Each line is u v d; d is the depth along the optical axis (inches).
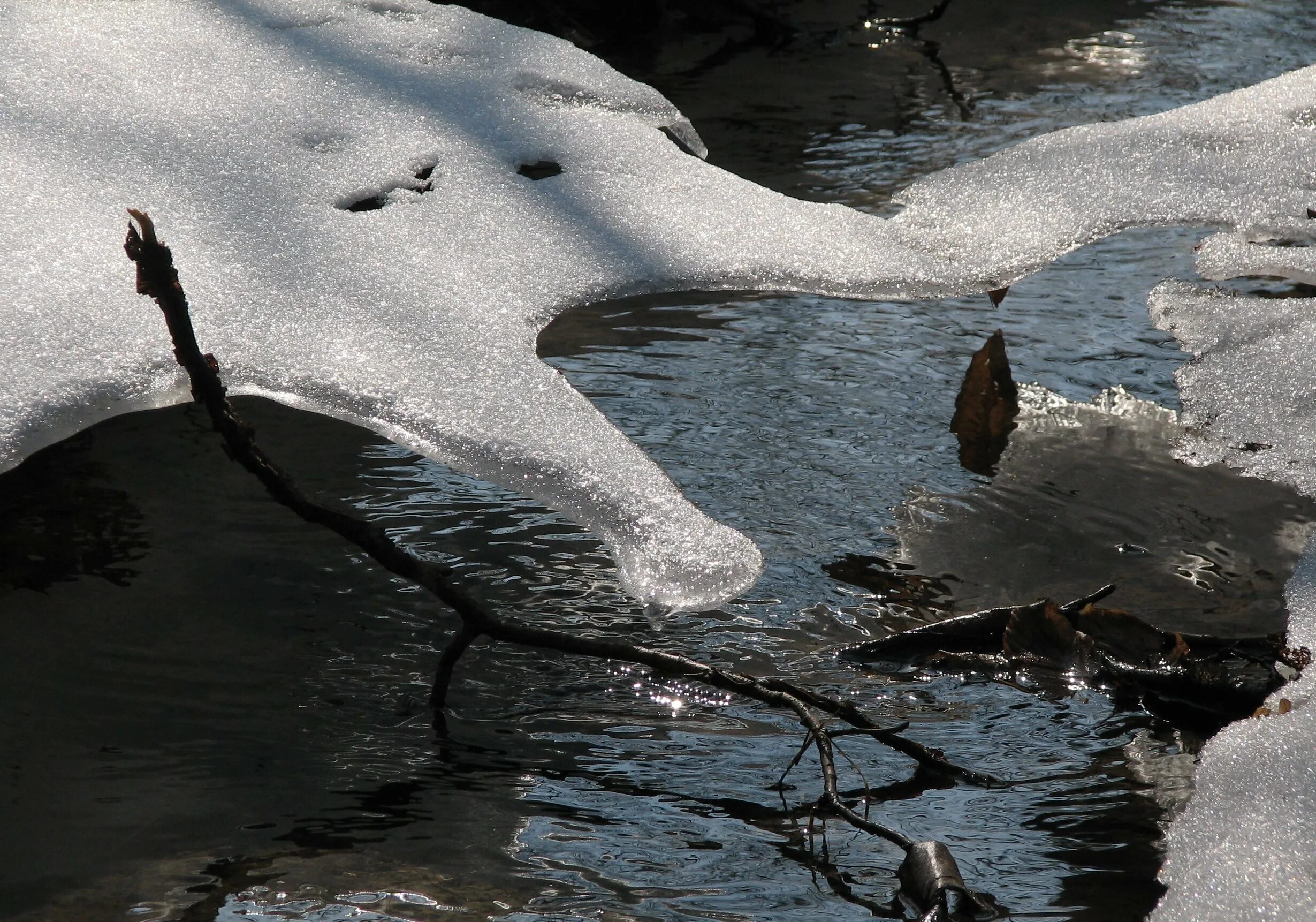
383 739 231.9
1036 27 819.4
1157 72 720.3
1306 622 257.9
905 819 212.7
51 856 198.5
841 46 774.5
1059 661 255.9
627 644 246.5
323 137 362.6
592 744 233.0
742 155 564.7
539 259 331.6
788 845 206.7
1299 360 352.2
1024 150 407.8
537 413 282.4
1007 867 199.9
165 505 303.6
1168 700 246.2
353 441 337.1
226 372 273.7
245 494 310.5
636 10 810.2
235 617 265.4
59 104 349.7
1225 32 808.9
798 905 192.5
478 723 237.9
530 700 245.8
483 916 187.9
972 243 367.6
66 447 327.9
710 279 337.7
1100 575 285.6
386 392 277.7
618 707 244.8
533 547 294.0
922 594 278.7
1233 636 261.7
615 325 409.7
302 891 192.2
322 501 306.8
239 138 354.0
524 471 268.8
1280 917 178.9
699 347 394.3
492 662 256.7
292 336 287.3
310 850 201.8
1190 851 193.6
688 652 257.9
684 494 311.9
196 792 215.2
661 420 347.6
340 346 287.7
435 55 414.6
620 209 357.4
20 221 300.7
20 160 322.7
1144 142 407.8
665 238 348.5
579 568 287.0
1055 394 369.4
